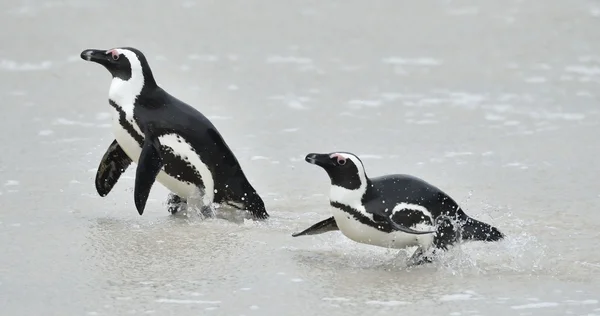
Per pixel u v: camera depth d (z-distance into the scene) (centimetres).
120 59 3456
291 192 3859
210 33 6875
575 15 7244
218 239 3219
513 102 5362
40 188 3819
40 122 4838
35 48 6391
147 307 2589
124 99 3456
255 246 3139
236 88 5591
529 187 3897
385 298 2678
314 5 7744
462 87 5666
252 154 4391
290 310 2581
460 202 3700
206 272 2878
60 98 5319
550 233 3306
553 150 4469
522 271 2908
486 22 7169
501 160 4303
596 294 2720
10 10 7388
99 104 5225
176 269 2900
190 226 3381
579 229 3353
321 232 3098
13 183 3872
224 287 2750
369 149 4484
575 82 5753
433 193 2922
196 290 2720
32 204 3612
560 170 4138
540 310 2602
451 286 2777
